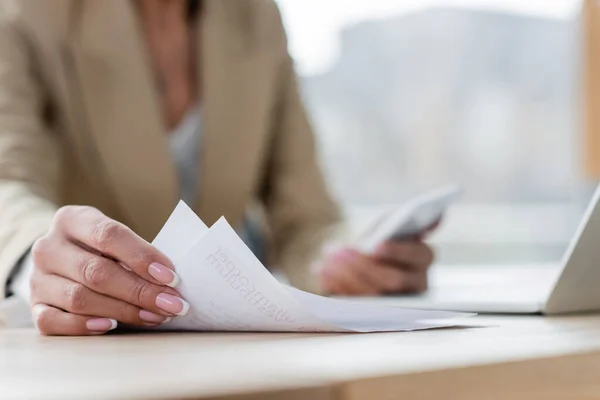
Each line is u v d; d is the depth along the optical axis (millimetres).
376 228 1132
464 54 2434
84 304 560
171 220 542
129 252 545
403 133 2447
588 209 588
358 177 2447
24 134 1041
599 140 2205
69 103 1132
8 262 708
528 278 1124
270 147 1408
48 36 1113
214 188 1231
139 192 1159
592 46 2209
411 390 323
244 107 1255
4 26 1102
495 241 2350
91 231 572
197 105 1266
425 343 437
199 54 1260
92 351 447
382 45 2449
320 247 1294
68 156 1164
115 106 1142
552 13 2428
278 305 509
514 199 2428
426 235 1083
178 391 288
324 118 2430
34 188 963
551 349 395
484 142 2432
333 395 302
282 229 1413
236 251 505
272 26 1352
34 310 586
